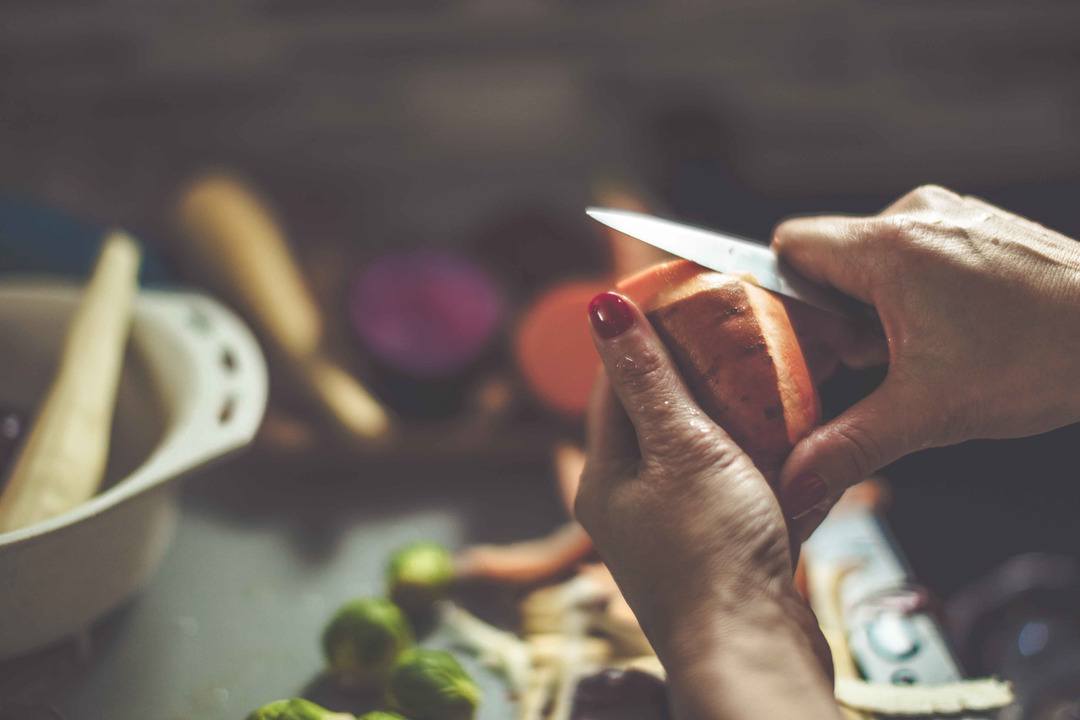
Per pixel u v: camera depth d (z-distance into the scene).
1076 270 0.46
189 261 0.75
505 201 1.08
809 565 0.60
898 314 0.47
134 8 1.00
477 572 0.59
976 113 1.05
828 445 0.46
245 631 0.57
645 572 0.45
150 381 0.62
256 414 0.56
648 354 0.46
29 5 0.98
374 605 0.54
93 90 1.02
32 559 0.50
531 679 0.54
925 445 0.47
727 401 0.47
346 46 1.03
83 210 1.00
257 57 1.03
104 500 0.50
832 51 1.03
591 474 0.48
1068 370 0.46
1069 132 1.06
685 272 0.48
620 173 0.98
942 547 0.94
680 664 0.44
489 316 0.74
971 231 0.46
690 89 1.06
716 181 1.03
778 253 0.50
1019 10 1.00
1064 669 0.68
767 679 0.43
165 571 0.61
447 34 1.03
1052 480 1.00
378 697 0.54
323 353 0.72
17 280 0.78
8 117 1.01
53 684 0.54
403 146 1.07
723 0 1.01
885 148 1.07
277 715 0.50
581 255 0.77
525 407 0.72
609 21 1.03
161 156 1.05
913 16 1.01
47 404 0.57
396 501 0.67
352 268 0.80
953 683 0.53
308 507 0.67
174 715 0.53
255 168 1.06
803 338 0.49
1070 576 0.74
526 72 1.05
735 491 0.45
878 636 0.55
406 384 0.73
